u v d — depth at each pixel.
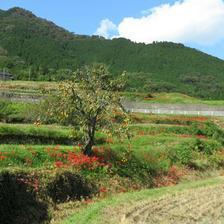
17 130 37.59
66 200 28.22
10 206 24.44
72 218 24.33
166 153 43.31
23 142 37.28
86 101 35.28
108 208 25.75
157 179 38.00
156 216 23.92
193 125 60.88
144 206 26.33
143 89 148.12
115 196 30.47
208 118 69.38
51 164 31.38
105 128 36.09
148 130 55.12
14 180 25.80
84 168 32.62
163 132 55.81
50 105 41.00
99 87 35.88
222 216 24.58
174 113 74.56
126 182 34.47
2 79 115.44
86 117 35.25
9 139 36.84
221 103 90.62
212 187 34.06
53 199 27.52
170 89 156.50
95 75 36.06
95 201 29.14
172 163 42.84
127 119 36.69
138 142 46.31
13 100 60.44
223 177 43.94
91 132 35.19
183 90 160.12
